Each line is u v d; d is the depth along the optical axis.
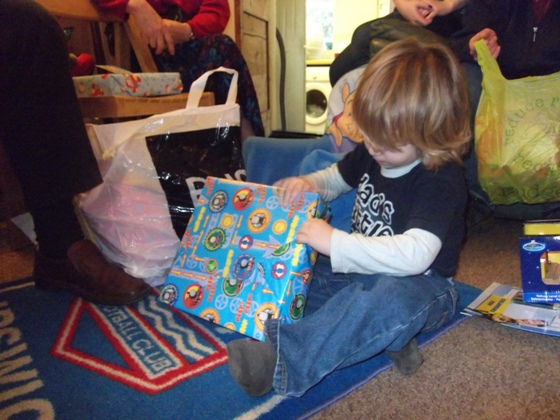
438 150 0.76
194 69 1.56
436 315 0.76
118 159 1.00
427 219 0.74
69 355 0.77
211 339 0.83
